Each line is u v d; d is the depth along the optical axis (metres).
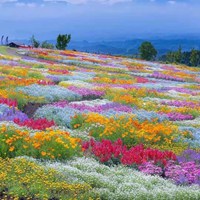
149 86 41.09
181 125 23.53
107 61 70.75
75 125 19.39
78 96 30.28
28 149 13.51
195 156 15.67
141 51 111.38
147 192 10.76
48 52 74.81
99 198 10.01
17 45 86.50
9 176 10.54
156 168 13.75
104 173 12.64
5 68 40.59
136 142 17.55
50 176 10.95
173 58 126.44
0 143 13.42
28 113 23.70
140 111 25.95
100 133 18.03
